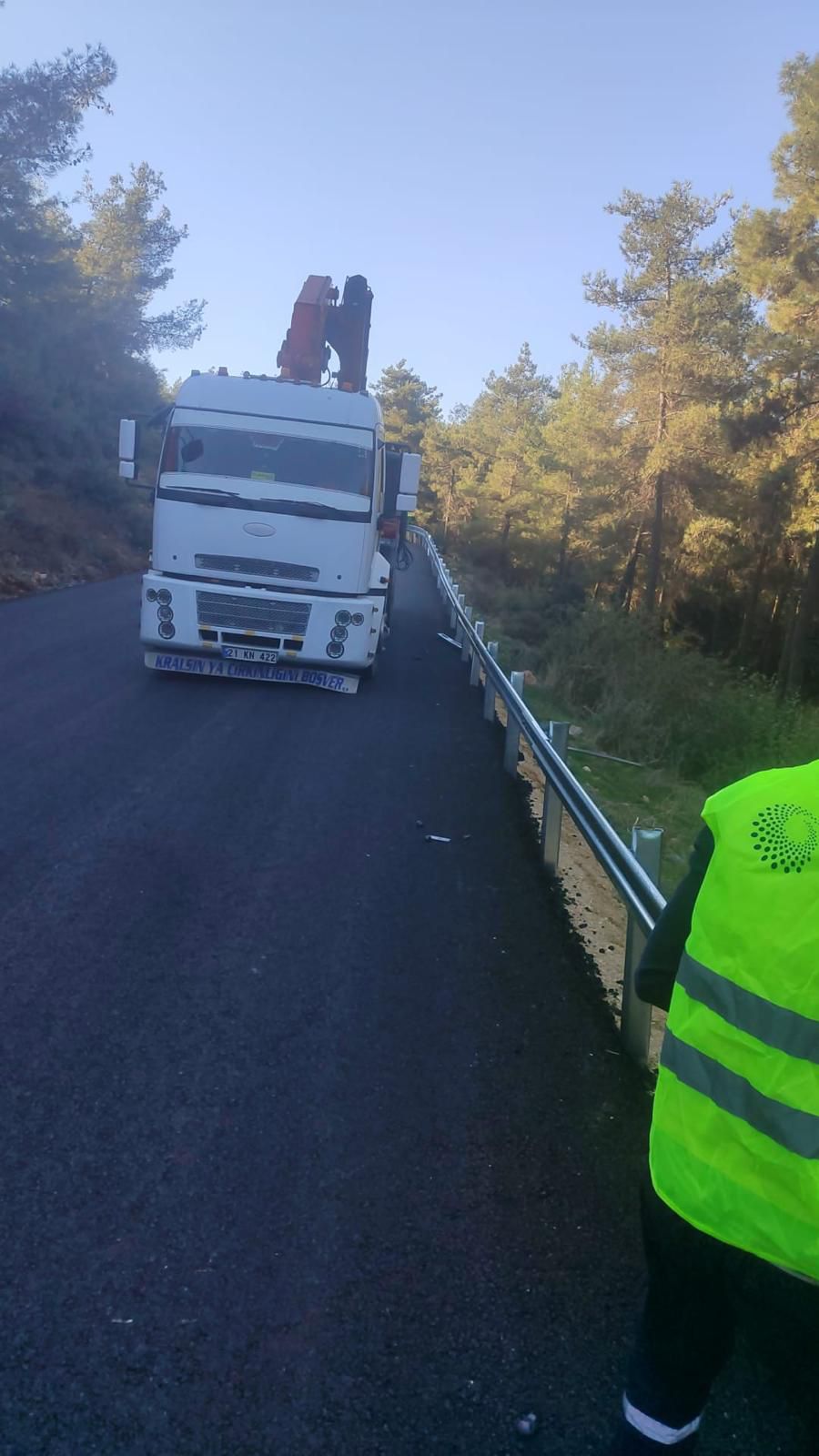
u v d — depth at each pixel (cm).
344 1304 314
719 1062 206
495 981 543
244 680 1345
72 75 2438
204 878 651
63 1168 364
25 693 1135
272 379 1304
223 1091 420
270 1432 269
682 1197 210
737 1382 290
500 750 1106
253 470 1248
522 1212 361
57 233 2941
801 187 3028
